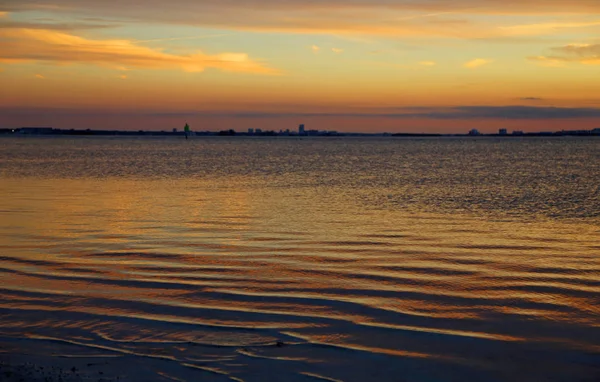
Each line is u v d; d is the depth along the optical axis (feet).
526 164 245.24
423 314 44.14
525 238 74.69
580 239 74.13
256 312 44.47
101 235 75.36
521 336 39.63
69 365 34.96
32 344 38.34
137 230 79.25
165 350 37.27
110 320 42.63
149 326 41.47
